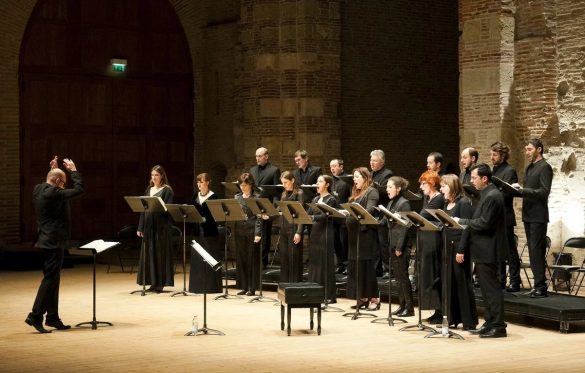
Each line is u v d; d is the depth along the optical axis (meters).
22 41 18.78
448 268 9.81
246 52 18.16
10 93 18.55
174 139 20.58
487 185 9.48
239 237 13.02
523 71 13.55
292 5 17.53
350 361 8.39
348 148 18.78
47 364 8.38
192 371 8.03
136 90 20.14
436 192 10.30
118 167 19.92
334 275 11.76
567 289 12.98
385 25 19.23
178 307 11.88
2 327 10.43
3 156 18.44
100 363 8.40
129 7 20.02
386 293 11.96
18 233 18.67
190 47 20.61
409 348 8.98
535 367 8.06
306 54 17.50
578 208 13.20
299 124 17.61
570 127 13.28
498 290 9.56
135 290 13.65
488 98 13.84
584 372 7.85
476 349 8.91
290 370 8.03
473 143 14.06
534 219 10.80
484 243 9.48
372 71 19.05
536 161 11.05
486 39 13.83
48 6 19.08
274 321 10.70
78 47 19.42
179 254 18.20
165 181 13.27
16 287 14.16
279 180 14.34
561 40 13.30
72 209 19.36
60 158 19.25
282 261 12.34
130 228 16.77
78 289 13.80
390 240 10.47
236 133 19.19
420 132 19.83
